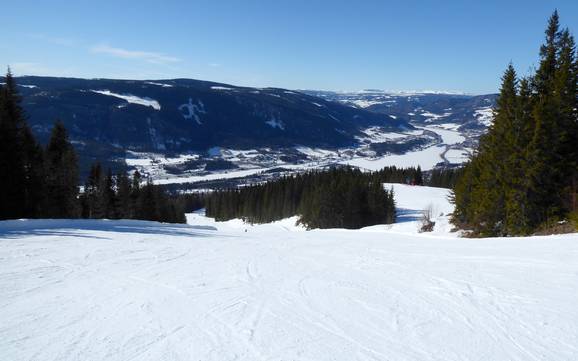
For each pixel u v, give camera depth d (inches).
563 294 238.7
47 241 469.4
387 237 711.1
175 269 337.4
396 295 251.1
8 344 171.0
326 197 2187.5
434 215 1514.5
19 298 239.5
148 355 160.7
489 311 214.4
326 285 280.5
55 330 187.8
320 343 174.1
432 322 200.2
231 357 159.0
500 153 874.8
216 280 296.2
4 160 1059.9
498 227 850.8
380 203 2070.6
